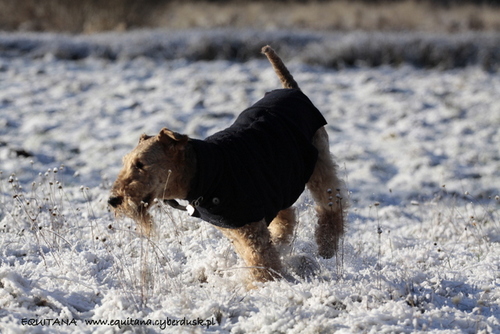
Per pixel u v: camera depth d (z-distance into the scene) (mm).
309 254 6883
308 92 18312
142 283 5762
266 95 7066
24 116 14672
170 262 6676
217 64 22547
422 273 6379
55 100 16375
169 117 14648
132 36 24797
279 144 6148
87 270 6281
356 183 11250
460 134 14344
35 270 6195
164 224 7770
